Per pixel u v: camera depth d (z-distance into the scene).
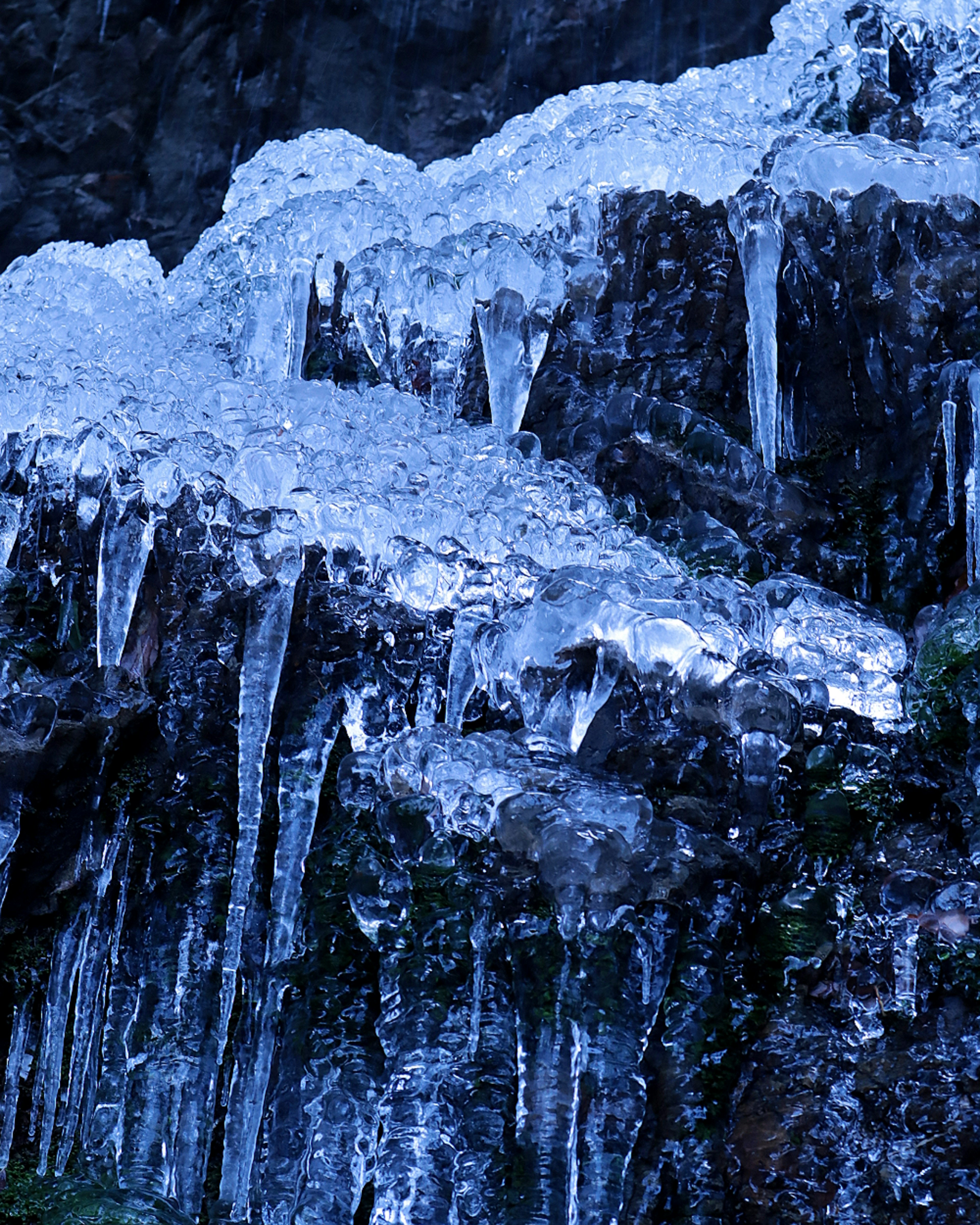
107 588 8.22
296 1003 7.49
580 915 6.73
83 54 16.31
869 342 9.81
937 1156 6.91
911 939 7.38
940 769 8.13
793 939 7.26
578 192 10.73
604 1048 6.64
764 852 7.46
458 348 10.77
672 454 9.73
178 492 8.38
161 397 9.30
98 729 7.95
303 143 13.74
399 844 7.29
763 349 9.82
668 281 10.48
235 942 7.50
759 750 7.38
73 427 8.92
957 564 9.45
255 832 7.66
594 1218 6.48
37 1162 7.94
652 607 7.93
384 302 10.94
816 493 9.83
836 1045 7.10
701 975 6.98
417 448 9.18
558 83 16.86
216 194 16.86
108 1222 7.07
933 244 9.75
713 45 16.66
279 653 7.93
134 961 7.87
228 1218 7.43
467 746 7.41
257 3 16.33
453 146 16.95
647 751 7.61
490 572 8.23
